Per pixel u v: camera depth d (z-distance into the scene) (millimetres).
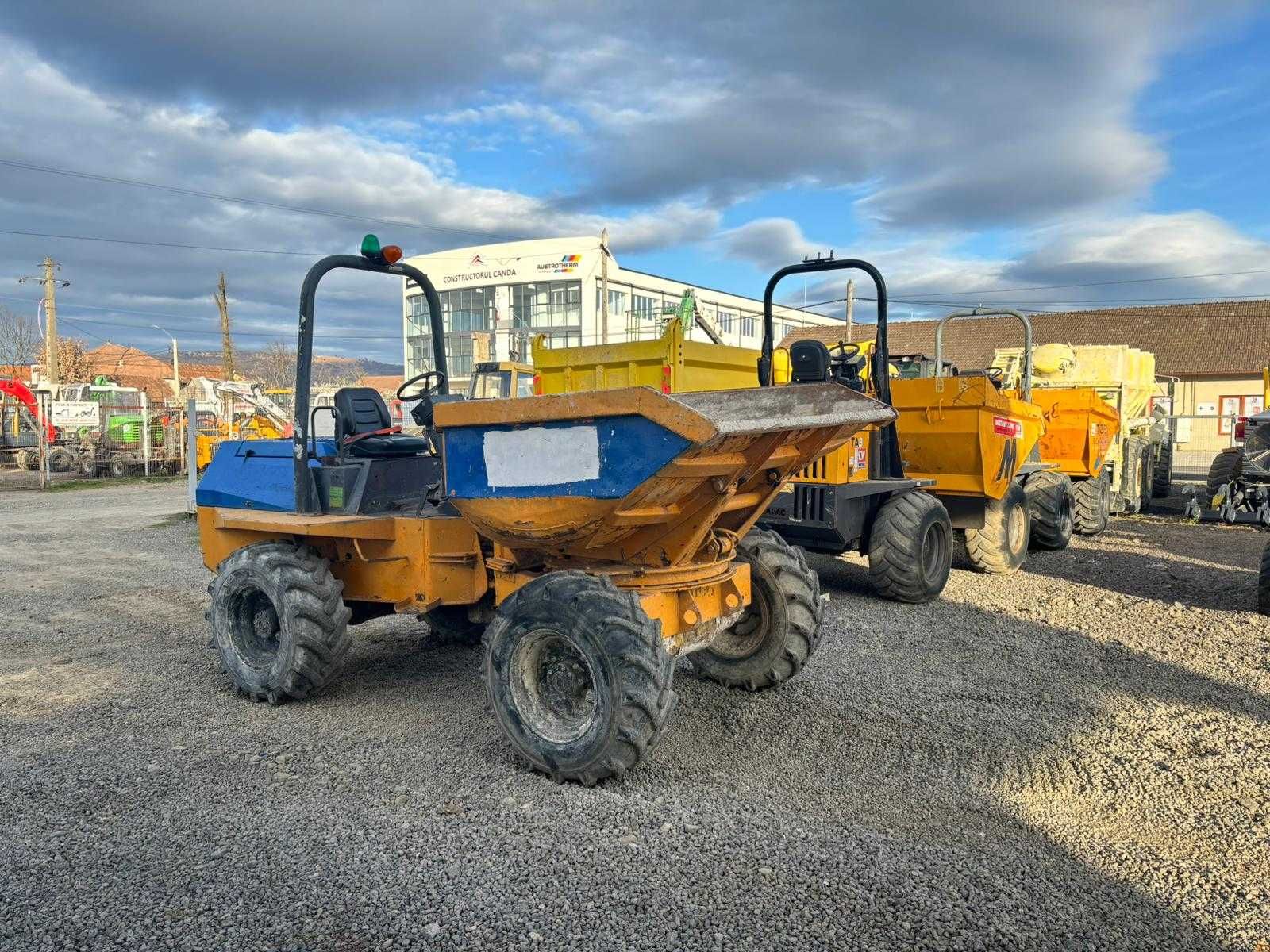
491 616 4988
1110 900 2734
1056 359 13414
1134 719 4359
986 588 7641
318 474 4934
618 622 3426
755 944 2494
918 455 7957
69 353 47656
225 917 2629
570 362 8141
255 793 3498
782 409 4301
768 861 2945
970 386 7453
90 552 10391
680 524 3674
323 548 4879
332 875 2865
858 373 6910
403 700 4699
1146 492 14805
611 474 3291
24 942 2506
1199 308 42812
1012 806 3393
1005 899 2727
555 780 3605
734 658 4688
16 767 3773
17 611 7098
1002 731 4180
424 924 2592
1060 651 5598
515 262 54156
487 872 2881
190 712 4520
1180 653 5539
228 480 5527
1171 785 3592
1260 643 5754
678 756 3869
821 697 4656
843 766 3766
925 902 2703
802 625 4496
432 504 4797
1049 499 9438
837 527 6551
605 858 2965
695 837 3113
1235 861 2977
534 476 3512
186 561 9688
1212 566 8781
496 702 3748
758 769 3734
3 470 27703
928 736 4109
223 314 45594
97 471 25031
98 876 2863
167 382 52781
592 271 52281
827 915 2633
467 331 56688
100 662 5492
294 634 4430
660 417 3102
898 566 6766
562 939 2520
